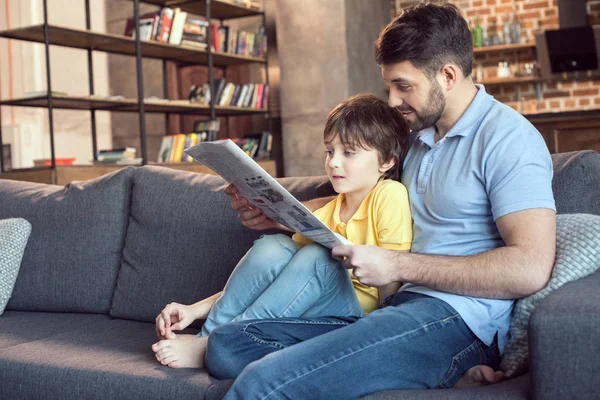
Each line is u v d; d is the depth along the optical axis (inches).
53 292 88.9
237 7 252.4
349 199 68.6
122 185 89.2
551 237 54.7
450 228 60.1
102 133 282.0
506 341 58.0
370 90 261.9
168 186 84.8
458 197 59.3
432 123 61.7
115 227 88.3
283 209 57.8
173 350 61.5
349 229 66.9
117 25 283.1
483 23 279.4
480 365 54.8
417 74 59.8
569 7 260.5
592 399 44.8
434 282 55.9
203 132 239.3
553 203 56.0
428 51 59.1
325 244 59.5
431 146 63.7
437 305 56.1
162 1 239.8
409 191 64.6
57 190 95.0
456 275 55.1
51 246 90.3
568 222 58.7
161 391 57.5
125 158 213.9
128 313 82.7
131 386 58.9
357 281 67.3
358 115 65.6
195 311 66.0
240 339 56.7
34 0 262.8
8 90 263.7
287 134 256.2
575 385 45.1
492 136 58.0
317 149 251.0
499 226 56.2
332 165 66.2
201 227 80.0
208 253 79.0
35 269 90.4
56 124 268.8
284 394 50.3
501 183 56.2
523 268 53.4
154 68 277.9
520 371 55.1
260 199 60.4
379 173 67.4
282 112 256.8
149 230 83.4
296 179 81.1
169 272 80.8
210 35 237.9
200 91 245.1
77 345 70.6
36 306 90.1
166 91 253.1
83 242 88.7
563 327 45.4
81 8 278.5
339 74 245.8
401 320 54.0
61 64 271.3
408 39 59.3
